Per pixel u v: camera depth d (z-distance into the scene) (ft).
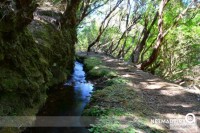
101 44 109.29
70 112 24.26
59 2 45.85
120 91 29.78
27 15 20.98
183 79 60.34
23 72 20.94
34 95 22.02
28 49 23.50
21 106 19.92
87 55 70.85
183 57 67.87
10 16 18.40
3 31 18.60
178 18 45.52
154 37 68.80
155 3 57.31
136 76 40.68
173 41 64.03
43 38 29.58
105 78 38.83
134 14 79.30
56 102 26.55
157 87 34.24
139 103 26.16
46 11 38.19
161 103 27.22
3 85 18.19
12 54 19.81
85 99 28.81
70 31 43.60
